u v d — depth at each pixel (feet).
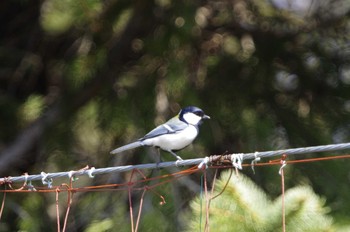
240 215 20.93
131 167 22.59
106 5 41.65
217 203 21.21
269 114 43.65
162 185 40.57
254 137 42.16
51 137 45.65
